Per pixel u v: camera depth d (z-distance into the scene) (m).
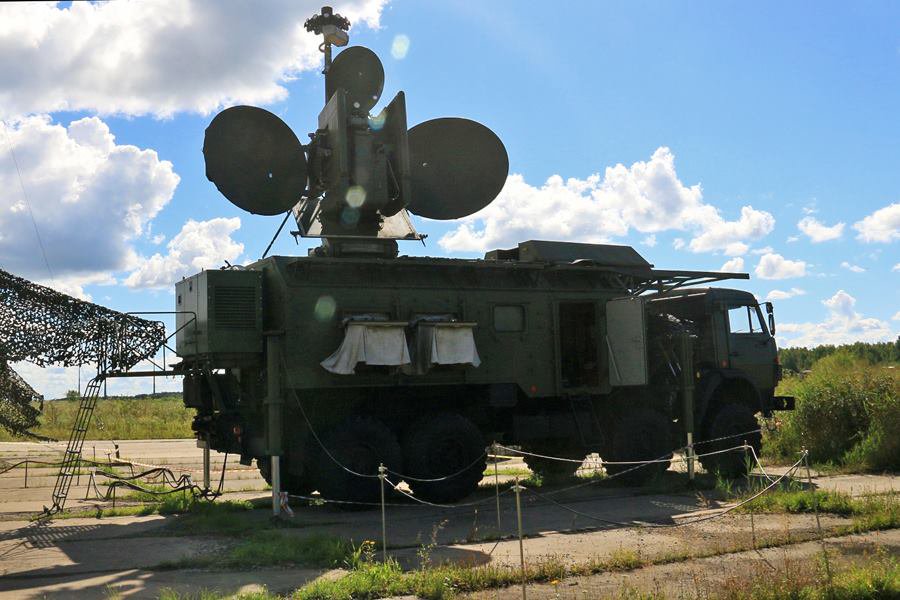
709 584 7.71
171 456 22.91
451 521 11.80
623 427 15.40
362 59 14.50
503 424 15.29
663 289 16.67
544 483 16.00
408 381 13.60
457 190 15.31
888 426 17.78
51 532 11.14
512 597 7.41
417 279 13.97
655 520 11.53
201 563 8.91
